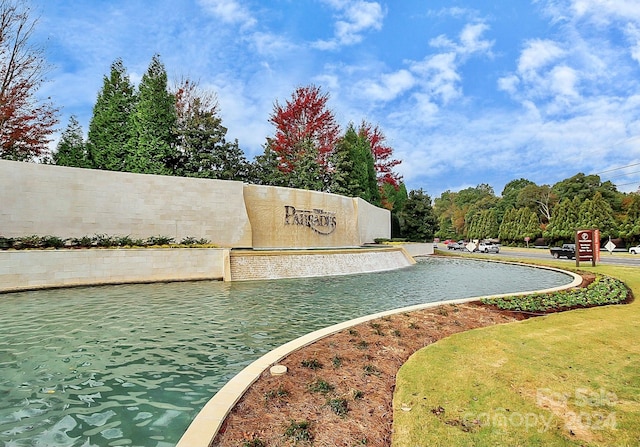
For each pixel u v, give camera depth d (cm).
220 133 2702
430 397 405
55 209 1427
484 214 7106
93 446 338
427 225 4494
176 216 1714
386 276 1770
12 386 471
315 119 3562
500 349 571
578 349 572
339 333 660
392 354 560
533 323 738
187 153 2542
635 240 3994
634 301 1006
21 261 1160
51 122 2158
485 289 1370
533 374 471
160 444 344
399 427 343
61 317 838
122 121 2314
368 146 3897
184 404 429
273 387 427
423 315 799
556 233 4762
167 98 2358
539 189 6394
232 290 1244
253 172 3006
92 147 2261
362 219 2856
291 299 1103
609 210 4375
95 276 1288
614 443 317
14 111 2023
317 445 311
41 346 632
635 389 426
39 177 1400
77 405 421
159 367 545
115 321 807
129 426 376
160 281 1400
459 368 491
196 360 576
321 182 3294
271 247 2102
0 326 758
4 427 370
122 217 1578
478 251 4444
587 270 1819
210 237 1792
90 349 620
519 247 5512
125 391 461
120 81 2384
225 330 749
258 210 2067
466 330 704
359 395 409
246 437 320
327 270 1772
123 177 1593
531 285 1482
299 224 2258
